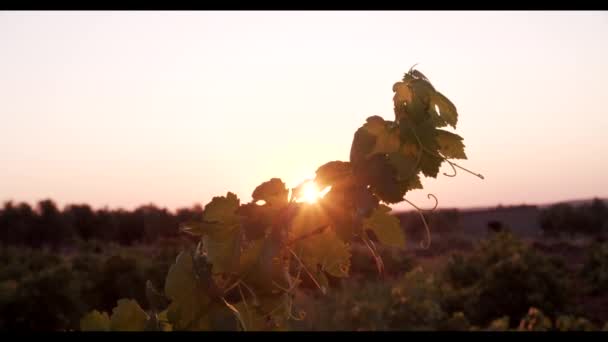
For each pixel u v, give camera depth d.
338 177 1.17
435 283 17.45
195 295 1.26
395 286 17.55
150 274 18.02
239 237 1.21
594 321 15.33
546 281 15.90
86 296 16.75
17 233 53.44
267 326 1.26
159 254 20.67
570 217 55.69
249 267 1.22
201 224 1.22
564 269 22.03
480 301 15.51
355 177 1.16
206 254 1.23
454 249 33.88
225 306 1.25
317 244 1.25
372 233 1.26
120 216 60.25
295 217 1.17
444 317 13.55
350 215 1.15
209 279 1.21
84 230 58.94
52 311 13.88
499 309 15.23
